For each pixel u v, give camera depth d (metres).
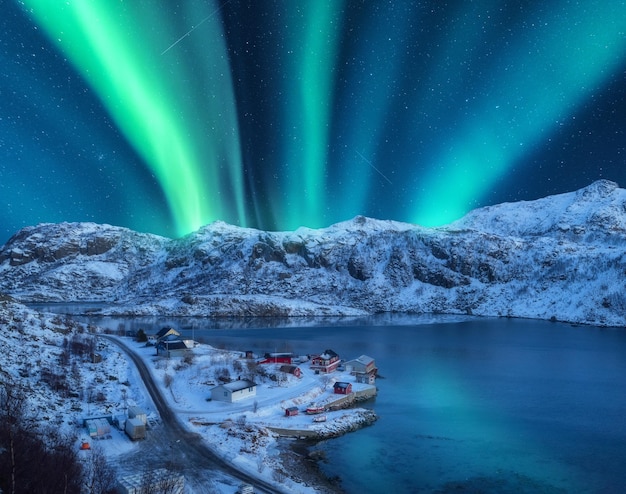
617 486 57.12
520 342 173.62
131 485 45.66
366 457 65.19
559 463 63.59
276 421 75.75
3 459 41.88
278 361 120.81
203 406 80.56
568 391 102.25
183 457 59.09
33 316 129.88
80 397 78.81
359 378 104.62
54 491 41.00
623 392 101.38
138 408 70.81
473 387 105.38
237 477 54.44
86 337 125.56
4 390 69.69
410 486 56.53
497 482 57.94
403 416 84.25
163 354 118.31
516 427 78.44
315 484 55.84
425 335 191.62
